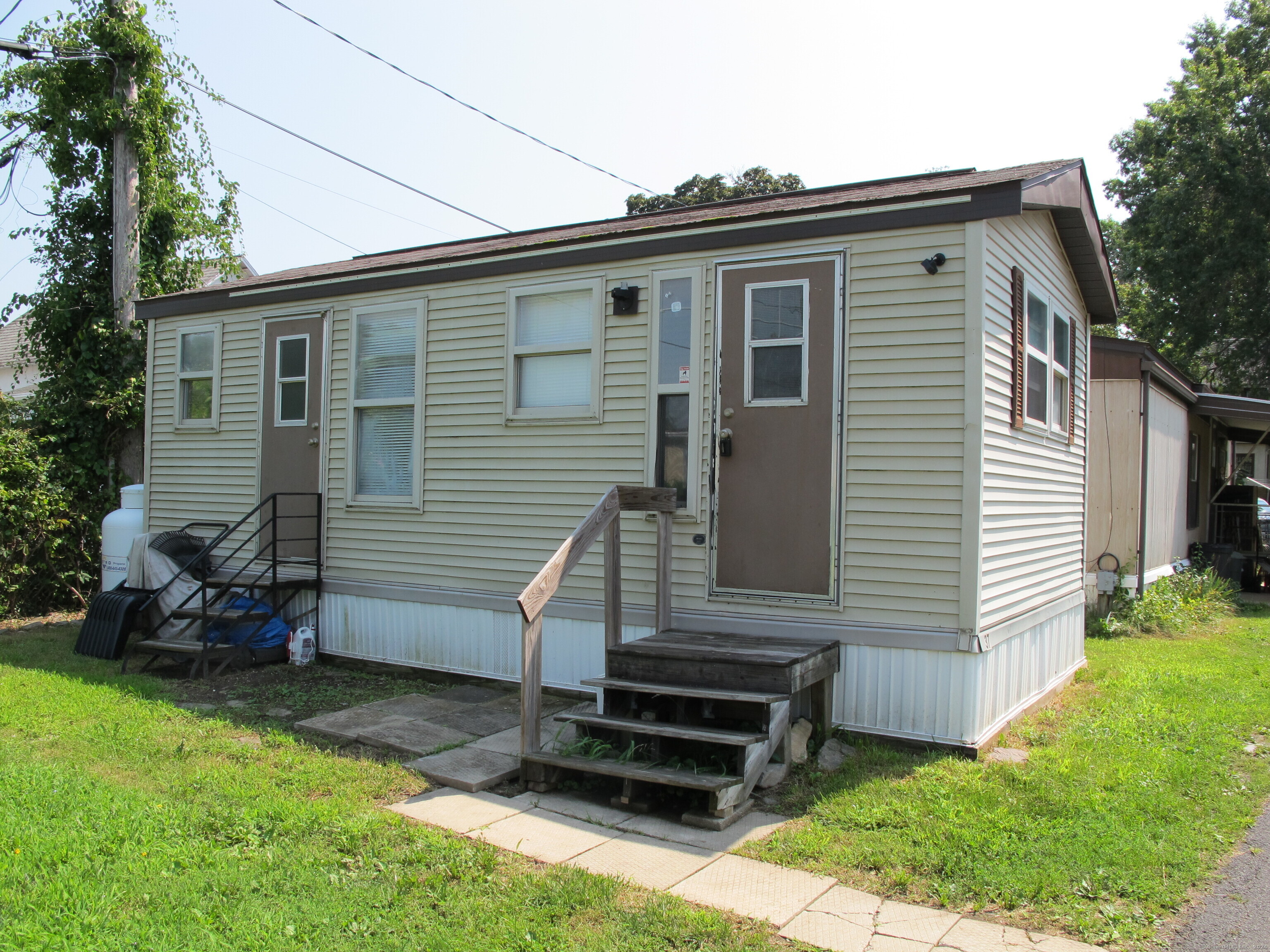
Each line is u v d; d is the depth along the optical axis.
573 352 6.93
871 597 5.59
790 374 5.92
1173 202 21.58
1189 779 4.93
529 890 3.57
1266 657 8.73
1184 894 3.61
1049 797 4.56
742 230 6.06
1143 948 3.20
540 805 4.69
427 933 3.21
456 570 7.51
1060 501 7.52
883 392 5.60
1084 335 8.56
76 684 7.02
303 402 8.56
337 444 8.27
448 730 5.92
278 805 4.40
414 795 4.80
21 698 6.52
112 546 10.05
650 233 6.40
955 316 5.40
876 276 5.64
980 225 5.34
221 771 5.00
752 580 5.98
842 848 4.05
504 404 7.24
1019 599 6.25
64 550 11.28
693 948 3.16
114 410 11.58
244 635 8.28
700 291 6.26
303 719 6.30
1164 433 12.23
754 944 3.18
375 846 3.99
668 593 5.98
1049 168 6.19
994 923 3.39
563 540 6.91
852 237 5.73
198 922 3.24
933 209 5.44
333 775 4.99
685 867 3.90
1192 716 6.26
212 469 9.27
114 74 11.59
